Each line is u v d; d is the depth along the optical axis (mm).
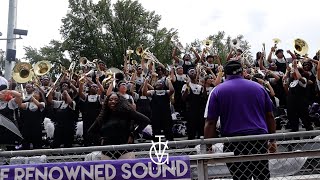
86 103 9227
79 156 5535
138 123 5836
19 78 10117
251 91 4531
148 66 11516
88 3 38969
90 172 4316
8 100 8953
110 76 9820
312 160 5523
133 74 10586
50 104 9523
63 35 39125
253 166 4492
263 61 12203
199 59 12195
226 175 5000
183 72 11930
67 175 4309
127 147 4504
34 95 9133
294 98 9453
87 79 10445
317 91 9836
